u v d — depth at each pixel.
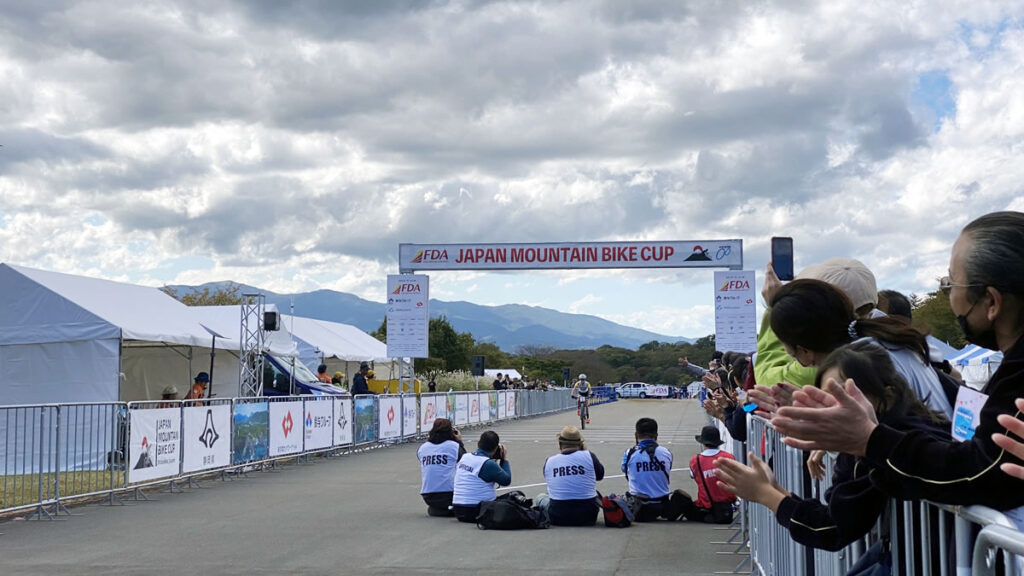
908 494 2.30
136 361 21.72
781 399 3.26
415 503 11.66
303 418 17.25
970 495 2.14
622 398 84.94
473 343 83.94
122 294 18.78
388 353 25.80
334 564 7.64
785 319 3.26
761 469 3.02
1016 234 2.26
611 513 9.48
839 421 2.30
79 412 11.18
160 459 12.49
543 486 13.30
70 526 9.84
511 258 26.52
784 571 5.31
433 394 25.69
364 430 20.42
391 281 26.14
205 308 22.61
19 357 16.62
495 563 7.64
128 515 10.66
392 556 7.99
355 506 11.40
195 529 9.59
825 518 2.78
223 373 22.75
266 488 13.34
